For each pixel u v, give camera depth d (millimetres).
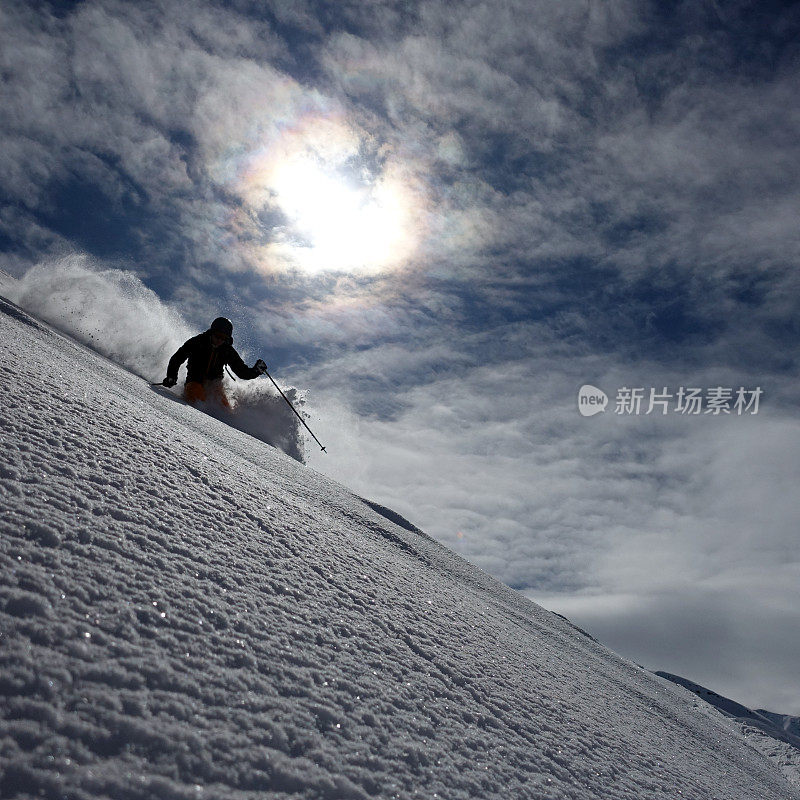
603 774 1712
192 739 1010
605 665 3918
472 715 1625
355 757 1183
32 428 1889
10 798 767
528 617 3986
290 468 4531
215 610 1435
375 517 4254
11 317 4703
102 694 1003
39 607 1119
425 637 1991
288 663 1383
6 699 905
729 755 3156
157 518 1735
